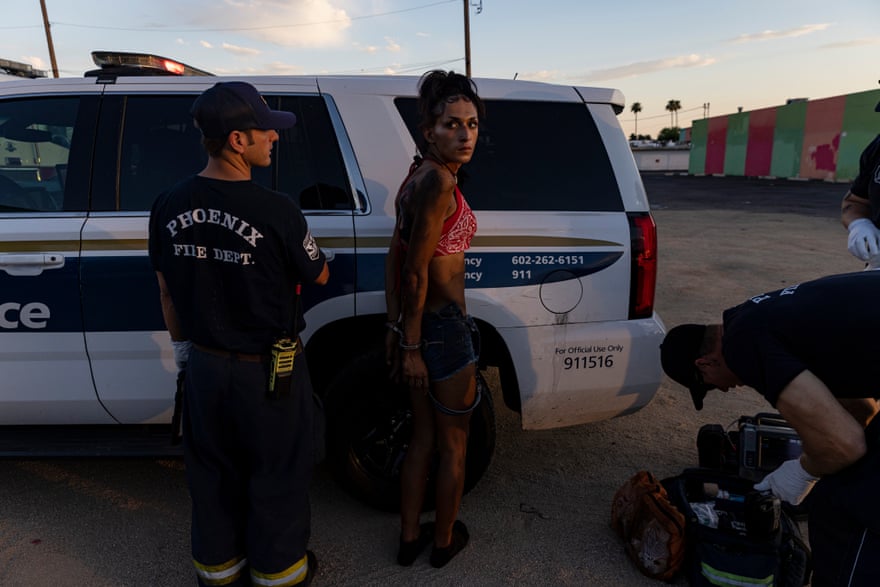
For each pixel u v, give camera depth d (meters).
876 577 1.64
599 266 2.66
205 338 1.97
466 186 2.65
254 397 2.01
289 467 2.13
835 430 1.61
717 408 3.97
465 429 2.37
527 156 2.71
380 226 2.58
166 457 2.54
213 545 2.12
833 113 27.92
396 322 2.33
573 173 2.73
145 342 2.56
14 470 3.14
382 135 2.67
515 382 2.72
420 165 2.14
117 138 2.63
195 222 1.88
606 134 2.78
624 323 2.70
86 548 2.54
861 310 1.65
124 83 2.69
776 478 2.03
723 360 1.93
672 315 6.06
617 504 2.60
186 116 2.67
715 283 7.51
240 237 1.89
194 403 2.02
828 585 1.76
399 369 2.34
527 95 2.77
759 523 2.20
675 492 2.53
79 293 2.53
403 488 2.41
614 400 2.77
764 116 33.56
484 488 3.02
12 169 2.63
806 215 15.02
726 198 20.95
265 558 2.10
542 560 2.49
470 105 2.01
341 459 2.64
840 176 27.77
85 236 2.51
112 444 2.62
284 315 2.03
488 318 2.60
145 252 2.51
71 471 3.14
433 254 2.15
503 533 2.66
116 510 2.81
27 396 2.60
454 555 2.48
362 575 2.41
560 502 2.90
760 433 2.81
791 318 1.70
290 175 2.65
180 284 1.94
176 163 2.64
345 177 2.64
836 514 1.72
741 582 2.18
